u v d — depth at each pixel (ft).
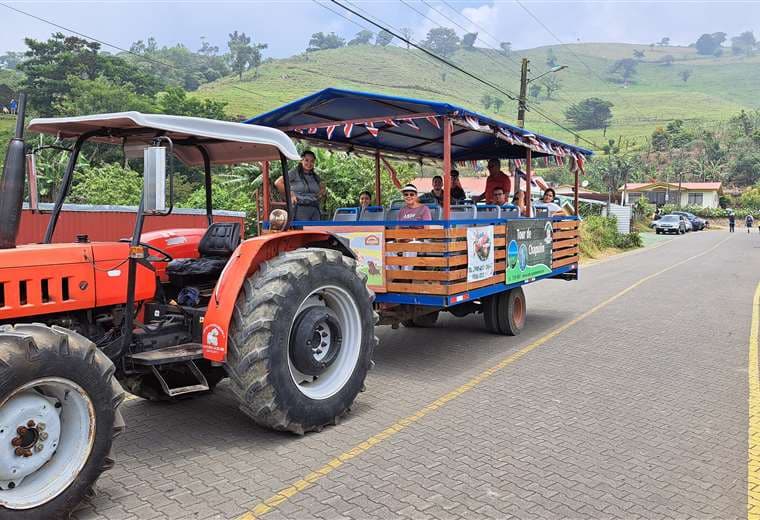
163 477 13.44
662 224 151.53
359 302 17.52
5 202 12.96
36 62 200.23
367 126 25.27
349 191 54.95
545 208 33.47
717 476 13.66
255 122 26.30
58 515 11.28
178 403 18.58
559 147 32.09
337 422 16.80
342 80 539.70
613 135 502.79
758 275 56.95
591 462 14.33
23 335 11.00
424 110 23.48
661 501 12.47
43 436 11.38
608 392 19.84
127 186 60.75
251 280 15.52
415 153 36.45
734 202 266.77
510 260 26.78
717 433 16.26
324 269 16.43
